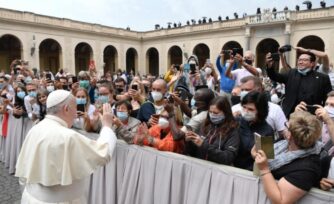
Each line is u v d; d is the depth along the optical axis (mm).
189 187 2713
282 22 24672
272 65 4047
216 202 2490
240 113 3219
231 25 28281
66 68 29094
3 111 6039
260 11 26547
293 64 24703
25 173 2432
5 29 24703
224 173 2439
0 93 7754
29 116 5148
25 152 2467
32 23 26156
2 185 5020
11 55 30172
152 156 3023
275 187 1988
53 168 2338
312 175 1975
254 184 2236
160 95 4012
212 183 2531
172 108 3219
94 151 2471
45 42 31906
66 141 2344
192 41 31312
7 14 24562
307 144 2020
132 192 3227
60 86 7254
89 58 33125
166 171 2891
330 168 2314
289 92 3928
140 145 3174
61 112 2498
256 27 26469
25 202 2510
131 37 34500
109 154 2570
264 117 2840
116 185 3447
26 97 5363
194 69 6543
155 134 3324
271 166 2133
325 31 23469
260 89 3346
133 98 4766
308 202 1983
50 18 27469
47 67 32344
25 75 8703
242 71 5238
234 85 5301
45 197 2414
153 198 3037
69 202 2457
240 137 2828
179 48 35031
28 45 26234
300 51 3938
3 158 6312
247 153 2809
